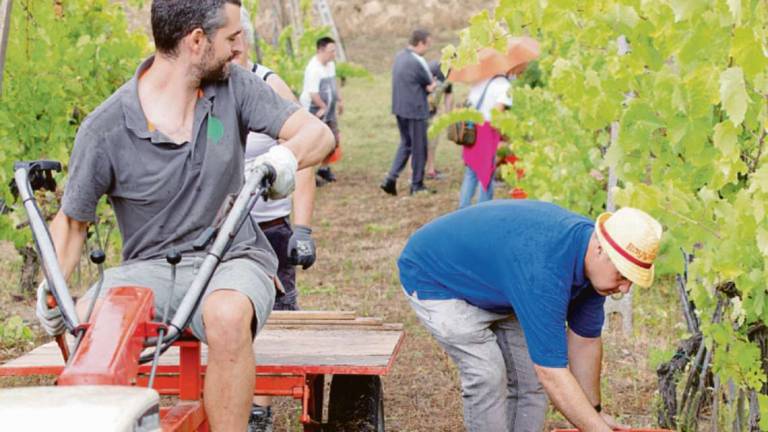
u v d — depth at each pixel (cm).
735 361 488
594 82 522
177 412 397
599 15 492
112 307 368
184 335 418
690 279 488
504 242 471
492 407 510
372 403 508
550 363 449
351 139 2309
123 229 441
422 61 1625
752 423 514
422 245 514
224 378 396
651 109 496
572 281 453
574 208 942
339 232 1378
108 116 420
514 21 511
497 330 527
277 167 398
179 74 420
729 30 423
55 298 374
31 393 318
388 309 977
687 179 497
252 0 1346
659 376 623
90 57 895
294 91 1708
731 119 390
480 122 1241
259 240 453
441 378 769
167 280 428
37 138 893
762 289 450
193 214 430
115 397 312
